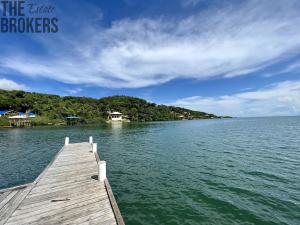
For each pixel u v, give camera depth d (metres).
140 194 10.27
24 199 7.19
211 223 7.46
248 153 20.52
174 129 59.47
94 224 5.63
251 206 8.73
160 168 15.32
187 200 9.48
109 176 13.38
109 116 115.12
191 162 17.12
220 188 10.94
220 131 50.25
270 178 12.39
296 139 30.61
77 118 88.31
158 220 7.73
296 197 9.52
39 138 36.09
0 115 78.19
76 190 8.12
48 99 105.94
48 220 5.79
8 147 26.03
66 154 16.00
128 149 24.34
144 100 178.25
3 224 5.54
